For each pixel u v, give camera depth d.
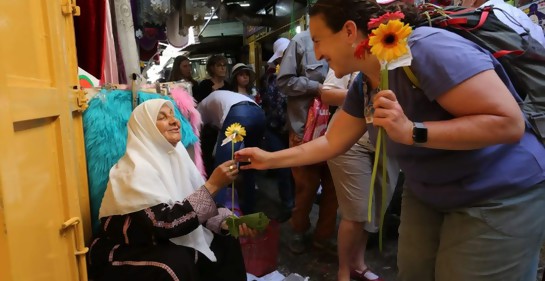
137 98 1.71
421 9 1.07
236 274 1.66
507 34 0.98
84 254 1.19
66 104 1.15
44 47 1.04
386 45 0.77
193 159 1.98
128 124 1.51
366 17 0.97
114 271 1.32
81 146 1.52
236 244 1.69
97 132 1.55
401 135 0.82
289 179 3.25
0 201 0.71
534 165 0.98
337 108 2.20
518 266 1.01
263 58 6.63
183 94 1.97
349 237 1.97
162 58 6.73
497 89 0.83
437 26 1.02
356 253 2.12
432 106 0.96
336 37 1.01
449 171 1.02
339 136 1.36
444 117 0.96
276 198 3.69
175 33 3.61
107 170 1.56
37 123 0.95
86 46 1.80
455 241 1.07
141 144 1.44
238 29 8.11
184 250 1.37
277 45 3.01
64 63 1.16
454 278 1.07
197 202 1.38
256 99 4.07
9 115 0.75
